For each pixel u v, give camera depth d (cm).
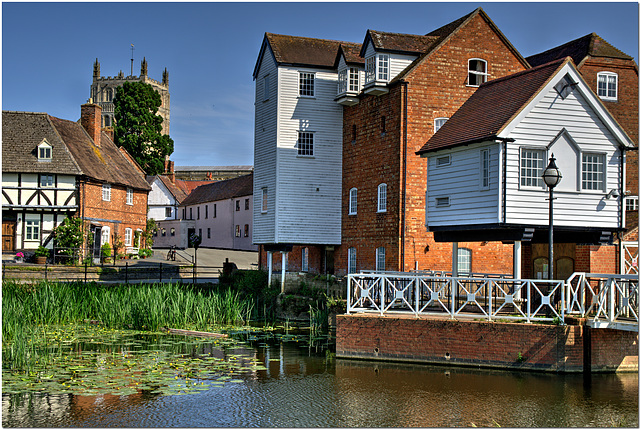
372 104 3023
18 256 3994
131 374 1703
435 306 2195
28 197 4238
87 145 4853
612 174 2022
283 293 3027
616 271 2464
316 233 3216
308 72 3238
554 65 2009
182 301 2652
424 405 1484
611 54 2973
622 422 1371
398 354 1923
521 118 1933
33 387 1558
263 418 1391
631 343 1789
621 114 2906
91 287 2809
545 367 1747
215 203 6956
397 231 2780
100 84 13600
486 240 2039
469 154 2066
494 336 1803
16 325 2102
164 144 8156
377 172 2964
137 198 5312
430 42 3034
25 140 4356
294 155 3206
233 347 2166
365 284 2333
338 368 1844
